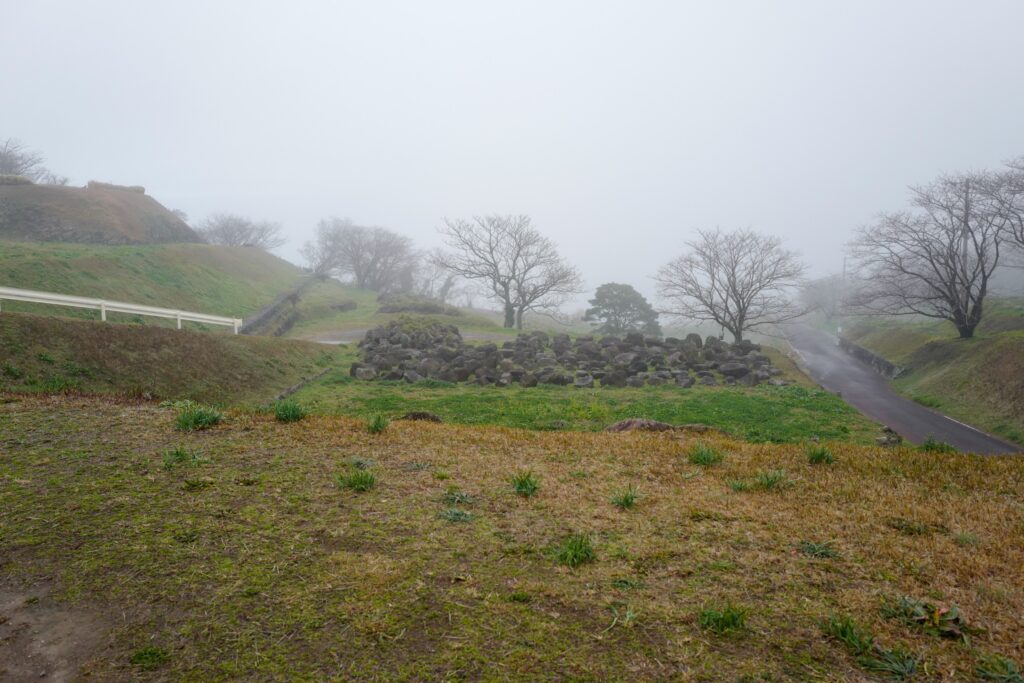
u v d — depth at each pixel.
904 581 4.27
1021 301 44.75
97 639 3.41
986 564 4.54
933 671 3.19
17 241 37.50
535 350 30.36
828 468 7.54
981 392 25.88
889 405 28.14
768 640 3.48
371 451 7.61
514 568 4.36
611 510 5.75
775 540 5.04
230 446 7.34
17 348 14.65
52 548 4.42
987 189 33.03
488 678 3.07
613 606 3.83
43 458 6.40
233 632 3.45
